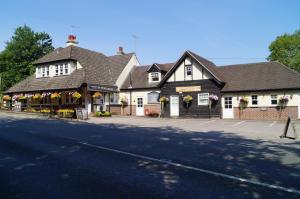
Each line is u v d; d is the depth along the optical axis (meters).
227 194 5.91
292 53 56.12
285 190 6.16
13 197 5.86
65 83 32.28
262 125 22.55
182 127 21.08
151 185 6.52
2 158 9.42
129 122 25.06
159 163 8.62
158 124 23.48
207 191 6.09
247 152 10.48
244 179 6.95
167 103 32.94
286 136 15.62
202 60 32.72
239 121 26.34
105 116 31.47
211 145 12.05
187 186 6.43
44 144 12.05
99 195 5.89
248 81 30.23
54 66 35.41
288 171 7.74
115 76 36.69
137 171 7.72
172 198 5.70
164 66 37.03
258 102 28.98
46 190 6.24
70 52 34.44
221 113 30.39
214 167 8.12
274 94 28.30
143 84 35.56
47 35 59.28
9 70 53.53
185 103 31.97
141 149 10.91
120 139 13.57
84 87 31.28
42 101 36.75
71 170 7.86
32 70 53.03
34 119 25.67
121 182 6.75
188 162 8.73
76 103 32.00
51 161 8.95
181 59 32.12
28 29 57.00
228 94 30.31
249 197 5.73
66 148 11.12
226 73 32.97
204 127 21.09
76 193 6.03
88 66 34.50
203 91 31.06
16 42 55.41
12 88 39.47
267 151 10.79
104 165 8.41
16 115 30.72
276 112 28.12
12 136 14.41
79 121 25.17
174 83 32.72
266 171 7.71
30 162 8.84
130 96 36.19
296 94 27.31
